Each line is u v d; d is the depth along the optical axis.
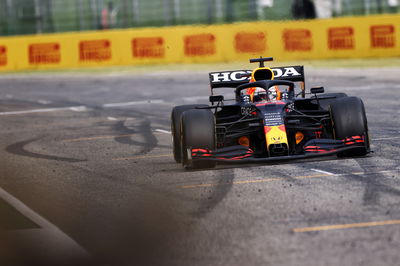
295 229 20.25
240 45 121.44
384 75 87.56
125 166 35.12
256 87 34.62
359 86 75.75
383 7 133.25
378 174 28.08
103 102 77.06
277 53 118.44
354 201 23.45
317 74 94.06
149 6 146.25
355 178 27.50
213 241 19.55
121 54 131.12
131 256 18.69
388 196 23.94
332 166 30.36
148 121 57.19
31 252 19.56
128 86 95.69
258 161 29.16
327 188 25.89
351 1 133.25
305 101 35.03
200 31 125.62
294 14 131.00
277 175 29.16
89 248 19.72
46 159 39.59
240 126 33.81
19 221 23.50
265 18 133.50
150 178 30.83
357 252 17.69
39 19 150.25
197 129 30.50
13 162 39.09
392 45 114.31
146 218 23.02
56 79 116.69
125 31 130.88
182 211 23.70
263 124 30.58
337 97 34.88
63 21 149.88
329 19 116.38
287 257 17.61
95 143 45.69
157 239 20.20
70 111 69.62
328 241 18.81
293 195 25.02
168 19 145.50
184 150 31.05
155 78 105.56
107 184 30.19
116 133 50.50
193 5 143.00
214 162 30.66
